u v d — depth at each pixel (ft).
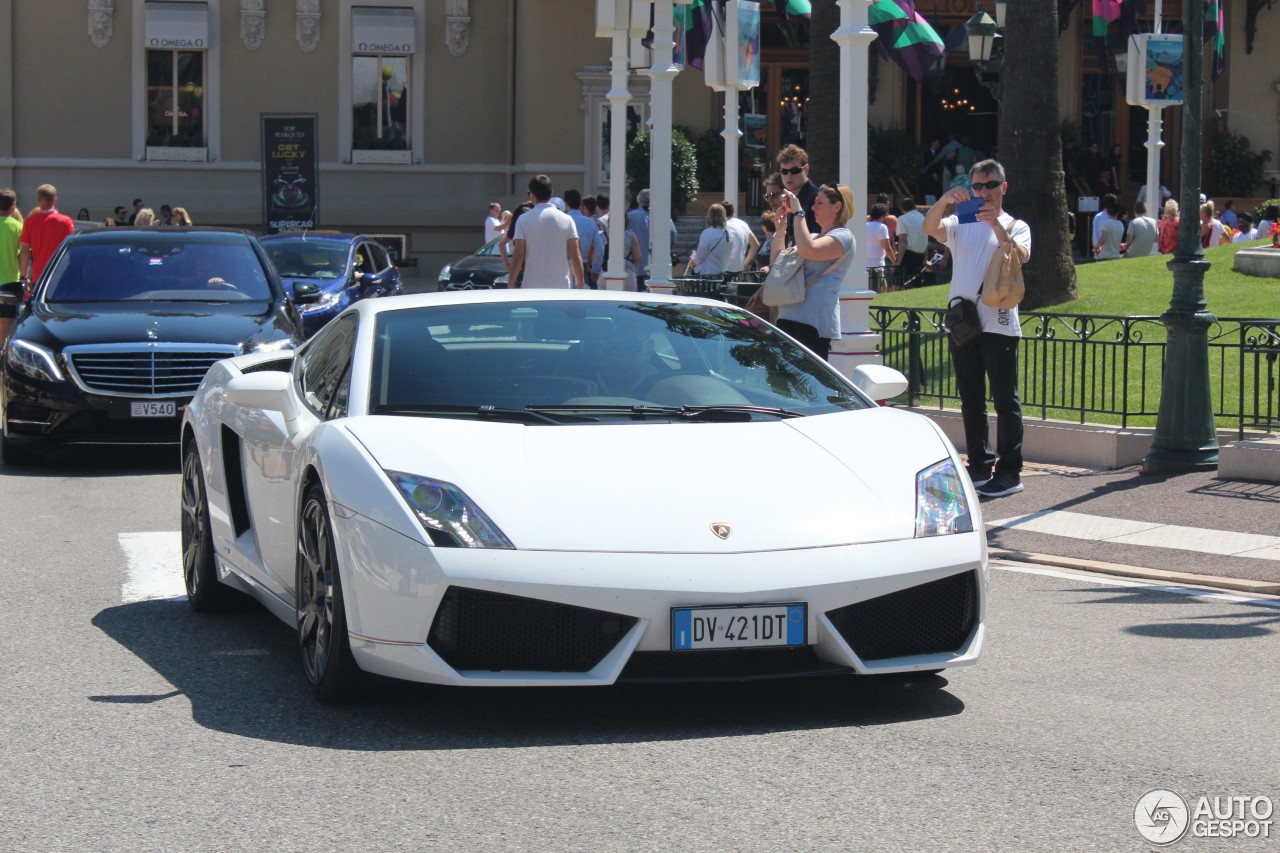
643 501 16.44
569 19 110.83
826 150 70.54
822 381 20.34
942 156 108.68
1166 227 76.18
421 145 114.21
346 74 113.09
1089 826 13.67
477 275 82.64
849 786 14.73
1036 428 39.17
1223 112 112.68
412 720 16.96
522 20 112.27
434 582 15.67
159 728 16.75
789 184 34.76
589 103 111.34
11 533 29.68
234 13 111.86
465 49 114.01
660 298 21.86
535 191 50.62
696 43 70.95
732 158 69.67
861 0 37.63
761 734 16.44
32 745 16.17
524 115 112.06
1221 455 34.50
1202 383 35.70
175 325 38.37
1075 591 24.94
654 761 15.48
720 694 18.03
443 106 114.21
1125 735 16.56
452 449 16.93
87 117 111.24
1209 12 73.10
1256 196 111.96
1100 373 40.68
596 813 13.96
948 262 85.15
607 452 17.26
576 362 19.53
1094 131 114.73
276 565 19.65
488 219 91.56
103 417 37.22
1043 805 14.24
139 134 111.75
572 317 20.56
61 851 13.15
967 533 17.10
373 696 17.69
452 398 18.52
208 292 41.04
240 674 19.12
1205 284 56.80
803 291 33.30
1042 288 57.57
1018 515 31.71
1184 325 35.58
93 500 33.81
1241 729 16.83
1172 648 20.79
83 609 23.20
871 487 17.28
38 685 18.63
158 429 37.47
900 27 61.16
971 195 32.94
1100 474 36.32
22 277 56.80
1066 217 58.03
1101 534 29.53
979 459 34.78
